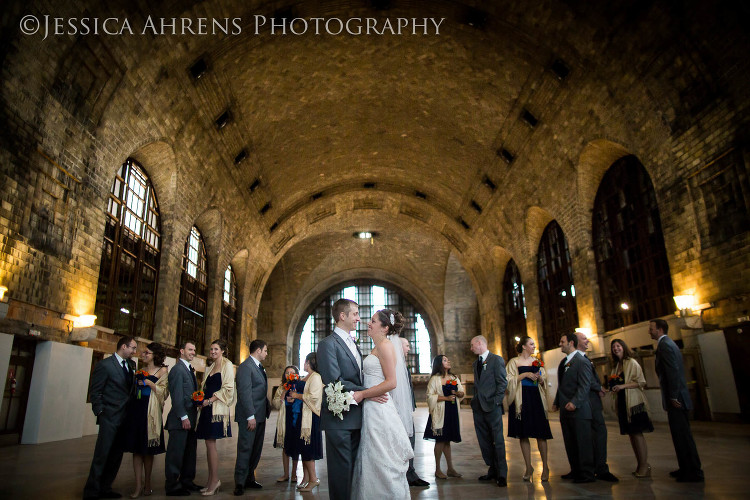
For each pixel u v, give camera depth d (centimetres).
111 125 1181
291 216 2612
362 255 3644
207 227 1978
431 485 543
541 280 2217
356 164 2373
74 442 992
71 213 1077
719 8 1012
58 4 906
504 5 1327
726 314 1131
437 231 2905
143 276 1476
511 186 2059
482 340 600
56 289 1031
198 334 1933
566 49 1360
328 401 353
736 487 475
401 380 463
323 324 3897
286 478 608
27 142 940
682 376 525
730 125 1087
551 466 659
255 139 1828
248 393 550
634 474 561
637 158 1470
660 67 1195
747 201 1065
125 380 517
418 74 1688
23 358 977
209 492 521
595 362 1636
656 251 1428
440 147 2117
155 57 1195
